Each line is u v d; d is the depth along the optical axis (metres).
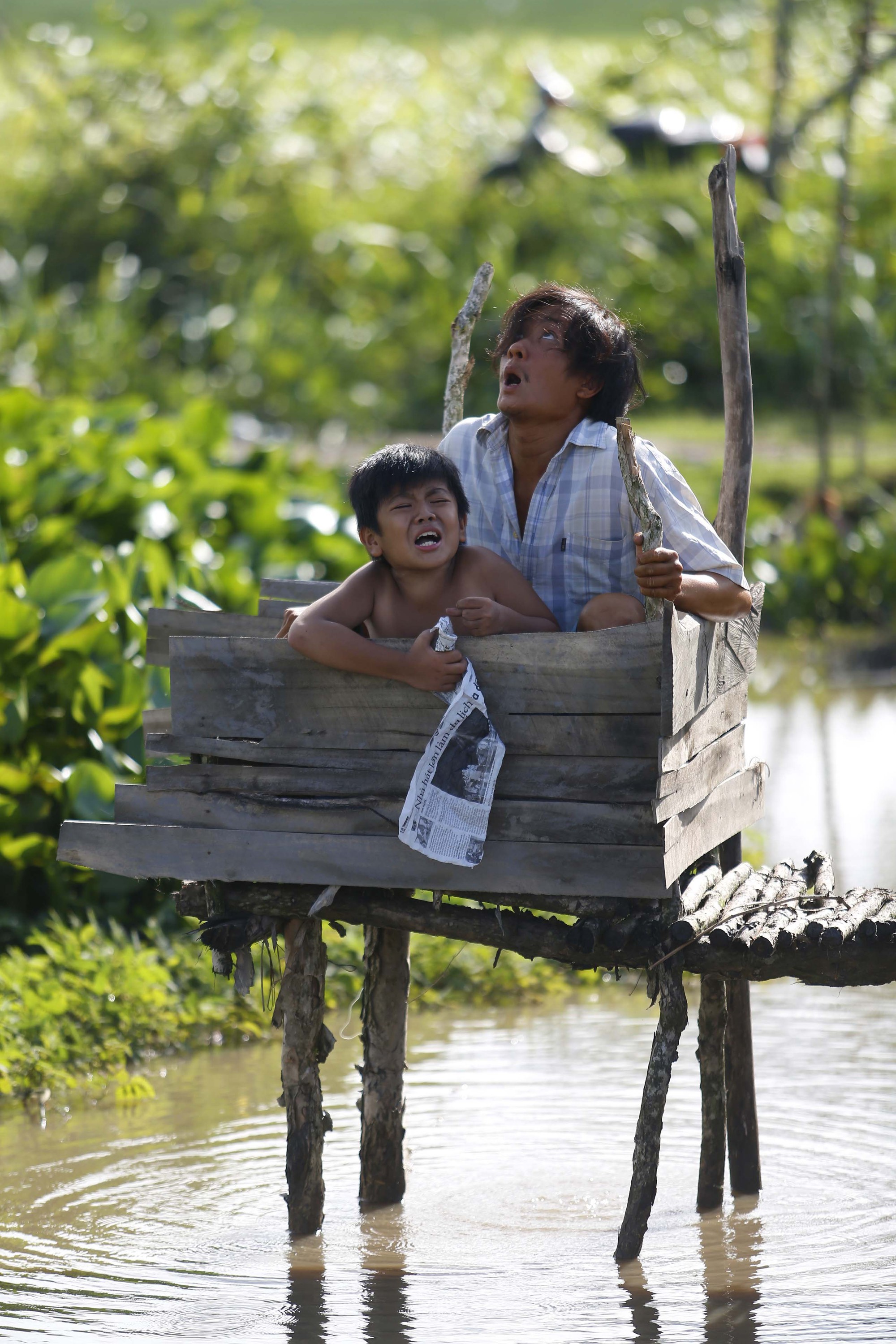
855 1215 11.74
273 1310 10.45
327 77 66.88
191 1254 11.36
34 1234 11.76
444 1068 15.20
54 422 25.19
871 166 50.25
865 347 45.06
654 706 9.53
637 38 79.25
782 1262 11.00
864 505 37.88
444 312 48.97
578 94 61.44
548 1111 14.09
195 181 52.44
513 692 9.81
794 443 42.69
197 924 17.69
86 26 79.50
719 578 10.30
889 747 26.72
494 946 10.48
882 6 39.72
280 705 10.26
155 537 21.91
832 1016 16.33
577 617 11.03
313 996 11.33
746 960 10.15
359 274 51.41
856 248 47.34
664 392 46.06
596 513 10.77
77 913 17.52
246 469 26.27
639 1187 10.93
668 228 49.81
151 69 53.91
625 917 10.09
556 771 9.79
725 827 11.14
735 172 11.78
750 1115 12.13
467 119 63.28
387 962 12.04
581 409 10.95
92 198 51.53
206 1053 15.98
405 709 10.02
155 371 45.38
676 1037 10.57
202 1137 13.68
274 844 10.31
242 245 51.81
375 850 10.14
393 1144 12.21
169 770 10.50
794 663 33.72
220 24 55.66
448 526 10.17
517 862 9.88
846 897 11.04
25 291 43.94
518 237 51.59
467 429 11.45
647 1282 10.73
